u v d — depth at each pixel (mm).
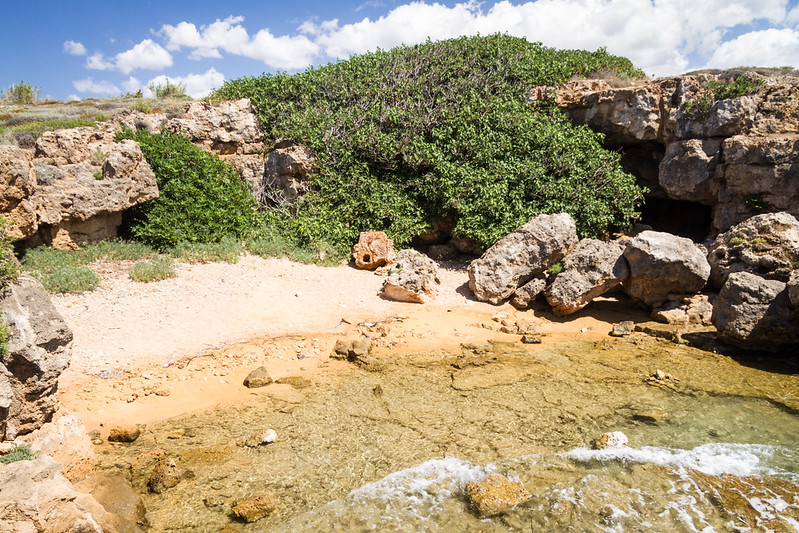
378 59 24078
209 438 7727
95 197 13867
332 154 19453
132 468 6902
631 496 6590
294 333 11891
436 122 19859
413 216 18359
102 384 9000
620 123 19172
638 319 14148
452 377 10117
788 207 16141
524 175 17797
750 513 6281
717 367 11078
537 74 21672
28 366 6223
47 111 24484
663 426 8414
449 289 15531
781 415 8883
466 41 24812
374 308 13797
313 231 17344
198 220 16141
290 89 22062
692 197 18312
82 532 5074
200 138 20047
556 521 6102
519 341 12367
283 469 7004
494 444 7742
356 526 5961
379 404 8922
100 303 11750
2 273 6406
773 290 11906
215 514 6098
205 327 11609
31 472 5047
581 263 14141
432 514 6195
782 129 17172
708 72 21000
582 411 8859
